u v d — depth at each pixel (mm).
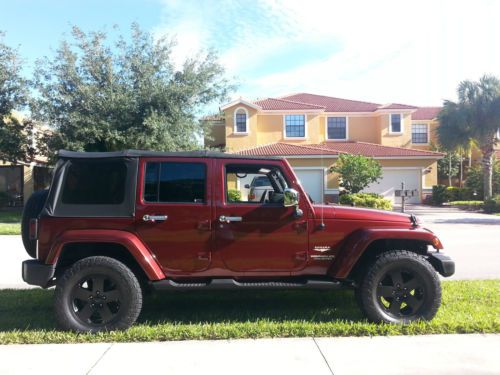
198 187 5098
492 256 9922
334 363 4059
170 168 5098
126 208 4961
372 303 5008
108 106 18453
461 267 8641
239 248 5055
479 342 4535
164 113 19125
